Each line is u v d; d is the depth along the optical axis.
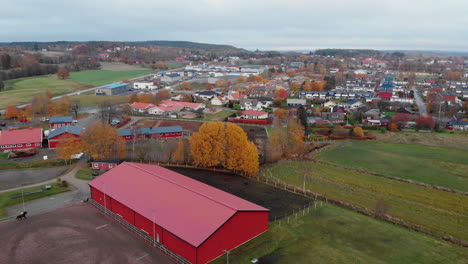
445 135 124.62
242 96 195.38
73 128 105.12
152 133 113.12
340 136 119.94
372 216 61.47
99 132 88.12
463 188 75.94
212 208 50.97
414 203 68.06
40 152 97.19
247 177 79.69
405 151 104.81
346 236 53.34
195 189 58.62
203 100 188.38
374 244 51.16
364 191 73.81
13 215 59.19
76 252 47.62
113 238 51.62
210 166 85.56
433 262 46.75
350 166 90.25
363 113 153.25
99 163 83.69
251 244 50.84
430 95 187.25
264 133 123.88
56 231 53.47
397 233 54.69
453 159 97.00
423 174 84.81
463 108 161.12
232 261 46.28
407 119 137.00
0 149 96.31
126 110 151.25
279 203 65.69
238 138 80.38
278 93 196.88
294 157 97.25
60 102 146.00
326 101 188.25
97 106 167.88
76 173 81.38
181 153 87.75
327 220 58.59
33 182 75.44
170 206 53.38
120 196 58.53
